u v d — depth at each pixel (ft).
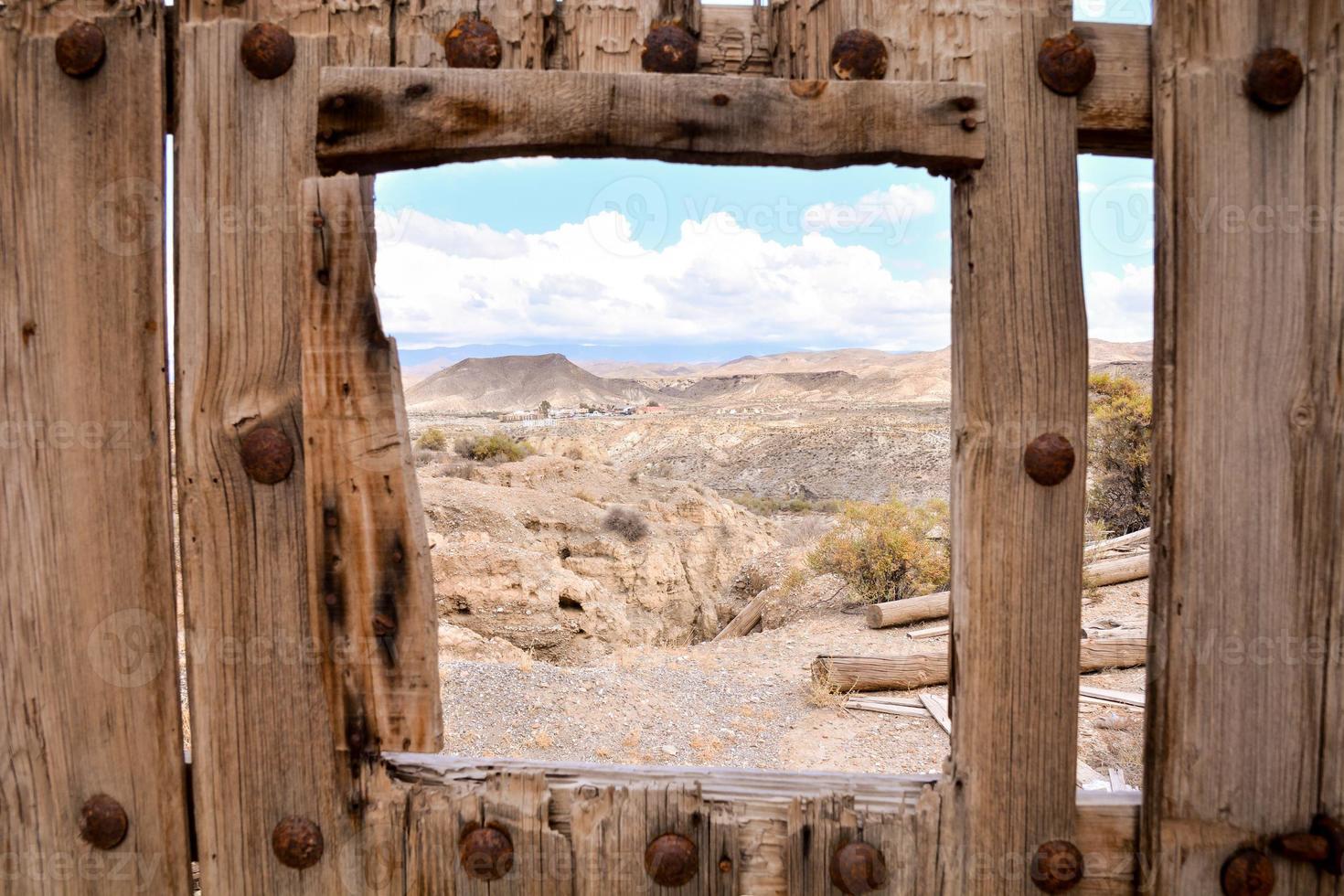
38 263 4.04
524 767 4.34
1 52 4.00
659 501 65.36
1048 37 4.13
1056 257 4.13
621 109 3.97
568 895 4.29
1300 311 4.12
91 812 4.24
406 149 3.97
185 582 4.15
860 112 4.02
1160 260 4.17
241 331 4.06
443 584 37.22
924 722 19.75
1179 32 4.09
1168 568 4.19
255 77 4.01
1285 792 4.23
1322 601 4.17
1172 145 4.11
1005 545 4.17
